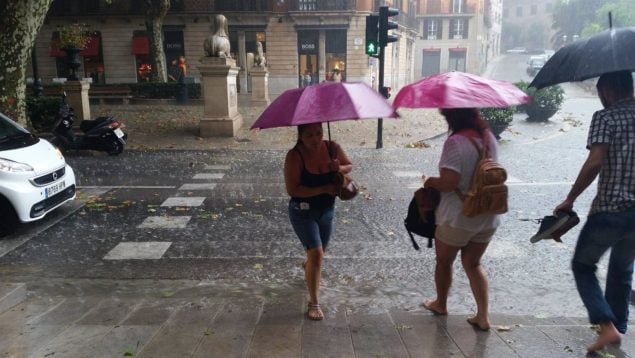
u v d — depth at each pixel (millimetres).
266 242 6199
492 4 70500
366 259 5609
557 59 3176
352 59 35312
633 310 4016
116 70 36531
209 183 9578
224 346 3289
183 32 35812
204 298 4422
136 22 35688
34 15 11961
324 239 3947
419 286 4852
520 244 6035
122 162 11836
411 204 3676
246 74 35938
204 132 15391
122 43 36156
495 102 3119
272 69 35906
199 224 6934
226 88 15297
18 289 4414
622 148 3012
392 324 3699
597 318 3135
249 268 5387
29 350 3285
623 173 3025
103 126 12539
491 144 3291
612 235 3068
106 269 5379
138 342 3354
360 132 16219
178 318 3844
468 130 3266
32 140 7129
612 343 3154
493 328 3596
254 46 35938
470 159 3219
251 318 3838
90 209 7676
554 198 8211
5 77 11750
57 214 7395
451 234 3371
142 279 5090
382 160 12000
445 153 3262
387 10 12789
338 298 4453
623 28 3066
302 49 35906
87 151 13133
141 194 8664
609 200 3062
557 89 17906
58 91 23453
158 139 15039
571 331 3527
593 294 3197
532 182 9367
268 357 3129
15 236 6406
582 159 11656
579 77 2984
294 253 5832
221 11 35125
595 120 3086
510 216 7219
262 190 8953
